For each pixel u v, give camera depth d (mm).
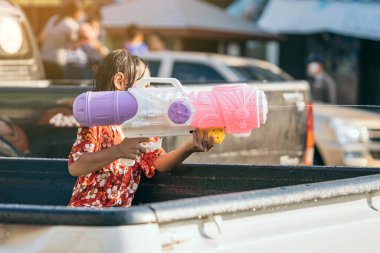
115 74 4375
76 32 11555
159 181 4859
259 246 3469
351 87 21953
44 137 7164
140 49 14930
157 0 18953
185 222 3287
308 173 4715
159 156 4629
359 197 3945
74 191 4480
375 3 19516
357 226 3871
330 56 21781
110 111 3812
